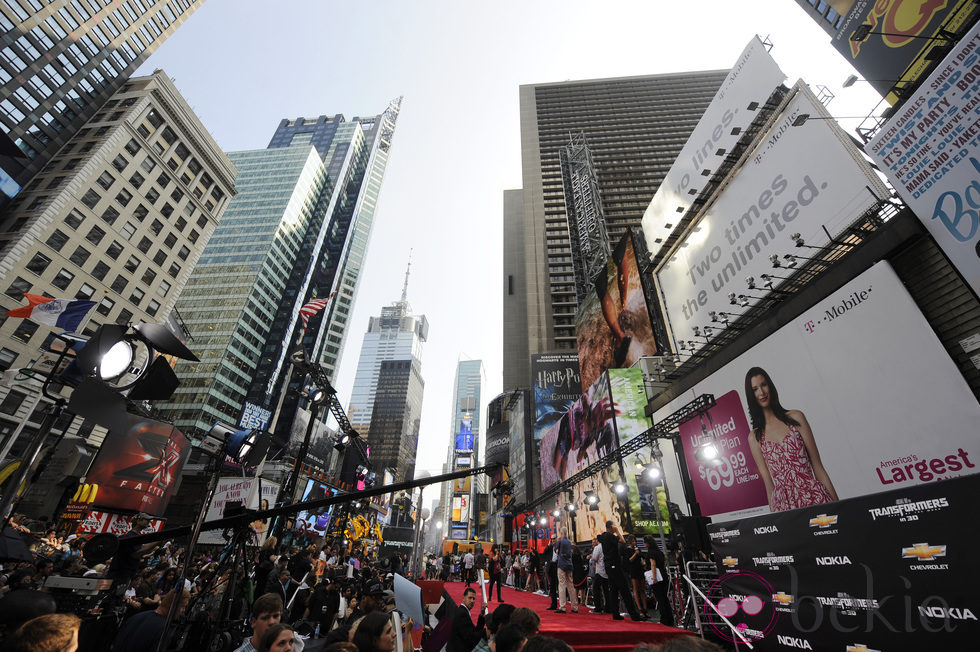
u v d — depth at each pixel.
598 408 28.77
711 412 17.36
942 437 9.48
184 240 62.31
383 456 180.62
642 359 28.84
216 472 5.45
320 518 34.44
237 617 6.70
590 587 14.65
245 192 120.38
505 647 3.87
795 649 5.53
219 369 85.75
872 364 11.21
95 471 20.08
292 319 110.75
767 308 15.92
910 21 15.91
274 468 41.38
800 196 15.23
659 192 27.19
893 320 10.84
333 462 55.94
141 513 20.97
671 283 24.69
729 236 19.27
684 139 87.00
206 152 66.75
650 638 8.20
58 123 54.53
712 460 16.92
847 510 5.23
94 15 60.38
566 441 35.47
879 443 10.77
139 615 4.50
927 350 10.04
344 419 20.81
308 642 7.92
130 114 56.53
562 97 101.81
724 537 6.99
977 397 9.28
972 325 9.57
